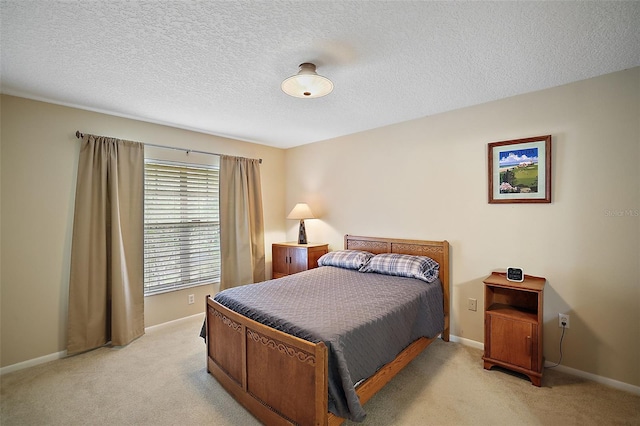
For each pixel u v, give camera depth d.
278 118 3.30
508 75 2.29
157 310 3.43
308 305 2.18
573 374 2.40
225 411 2.00
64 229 2.81
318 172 4.38
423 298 2.58
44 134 2.71
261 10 1.52
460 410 1.98
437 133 3.17
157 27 1.66
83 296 2.81
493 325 2.45
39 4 1.45
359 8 1.51
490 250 2.84
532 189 2.59
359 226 3.90
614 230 2.25
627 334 2.20
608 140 2.27
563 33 1.73
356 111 3.09
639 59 2.05
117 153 3.05
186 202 3.70
